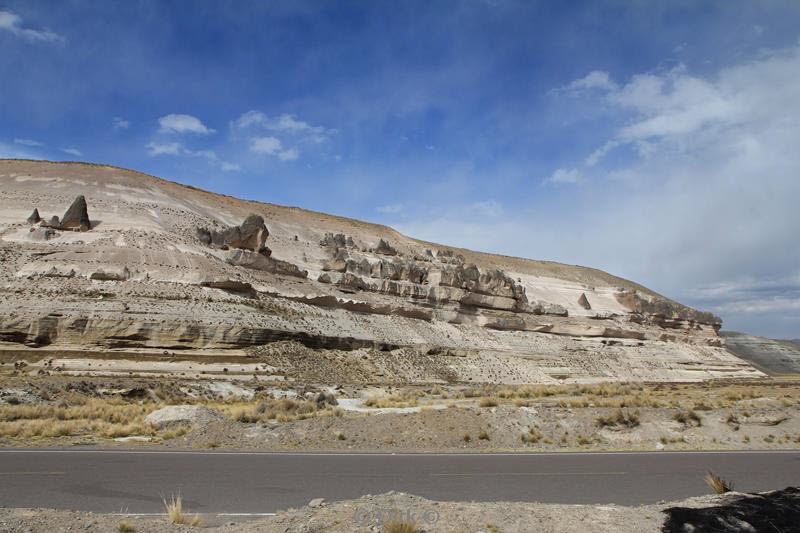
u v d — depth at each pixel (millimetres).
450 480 14391
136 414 25984
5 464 14469
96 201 77000
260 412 27406
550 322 100562
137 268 56938
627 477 15594
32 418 24328
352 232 125250
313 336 59000
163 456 16453
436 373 66312
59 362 43344
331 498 12172
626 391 43688
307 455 17453
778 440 23391
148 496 11898
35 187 80562
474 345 80312
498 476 15086
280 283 69875
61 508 10781
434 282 89438
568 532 9164
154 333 47062
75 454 16359
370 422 21969
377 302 77875
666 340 118875
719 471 17031
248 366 48562
